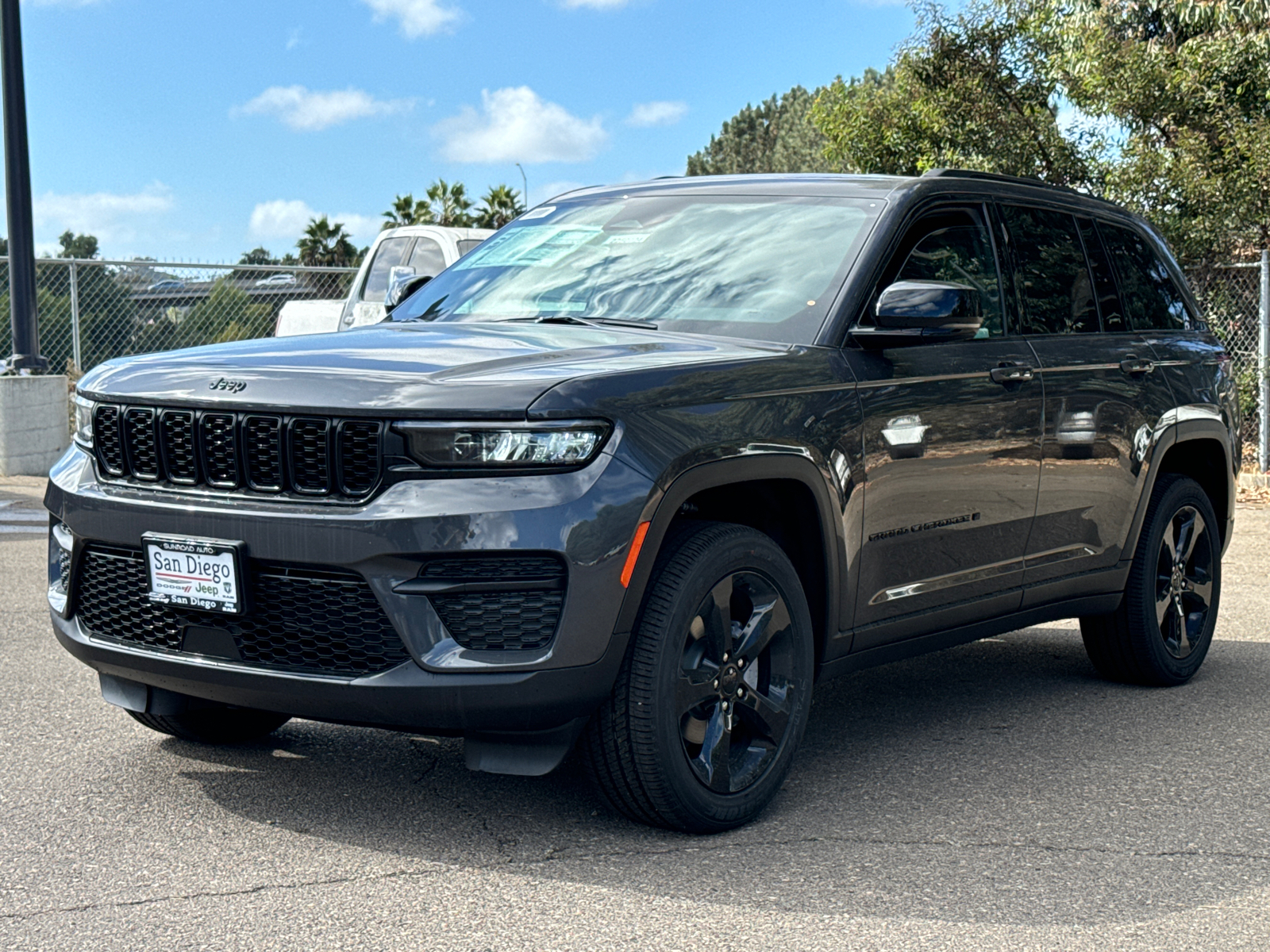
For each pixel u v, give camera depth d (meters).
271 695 3.36
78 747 4.30
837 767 4.28
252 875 3.26
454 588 3.17
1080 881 3.30
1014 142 15.74
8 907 3.05
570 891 3.18
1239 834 3.68
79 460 3.72
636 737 3.39
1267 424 12.35
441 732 3.32
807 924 3.01
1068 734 4.73
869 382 3.98
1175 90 14.38
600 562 3.21
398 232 12.02
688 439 3.39
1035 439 4.63
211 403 3.36
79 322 14.29
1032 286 4.89
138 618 3.57
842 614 3.97
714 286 4.25
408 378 3.30
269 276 14.92
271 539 3.26
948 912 3.09
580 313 4.34
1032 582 4.77
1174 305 5.80
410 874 3.27
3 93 13.19
